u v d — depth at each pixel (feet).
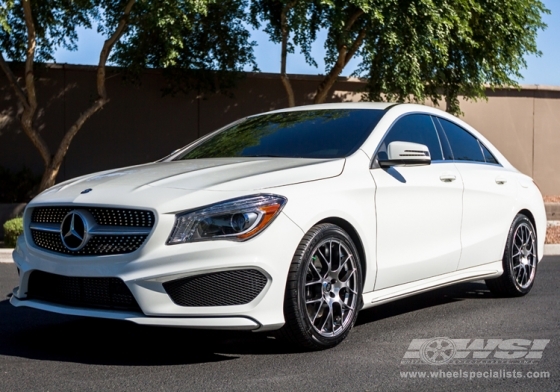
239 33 49.11
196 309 13.03
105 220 13.69
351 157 15.89
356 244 15.30
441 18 41.50
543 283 24.50
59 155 42.60
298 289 13.75
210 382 12.36
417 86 42.88
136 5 42.45
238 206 13.29
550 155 60.95
